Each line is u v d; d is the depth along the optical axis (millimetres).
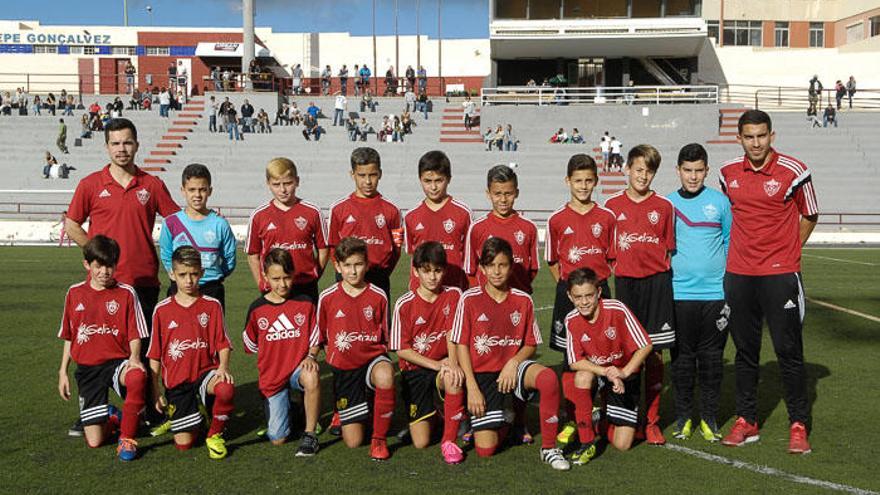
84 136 31391
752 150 5133
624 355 5121
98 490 4406
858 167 29234
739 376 5324
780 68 38938
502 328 5109
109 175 5629
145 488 4441
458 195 27844
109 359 5215
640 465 4832
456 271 6020
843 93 34781
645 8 33125
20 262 15719
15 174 29047
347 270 5188
